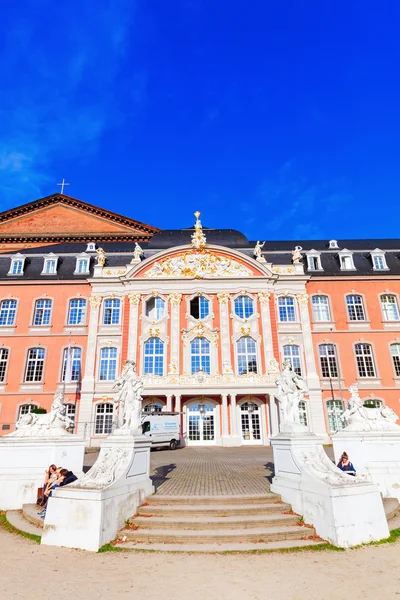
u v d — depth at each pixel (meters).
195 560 7.60
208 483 12.73
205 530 9.02
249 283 34.50
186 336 32.91
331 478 9.41
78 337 33.44
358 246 39.03
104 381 32.00
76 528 8.50
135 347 32.59
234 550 8.09
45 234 45.38
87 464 18.91
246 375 31.38
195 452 25.25
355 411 14.31
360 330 33.75
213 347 32.81
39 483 12.50
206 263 35.12
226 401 30.67
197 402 31.67
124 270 35.25
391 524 10.08
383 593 6.11
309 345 33.19
